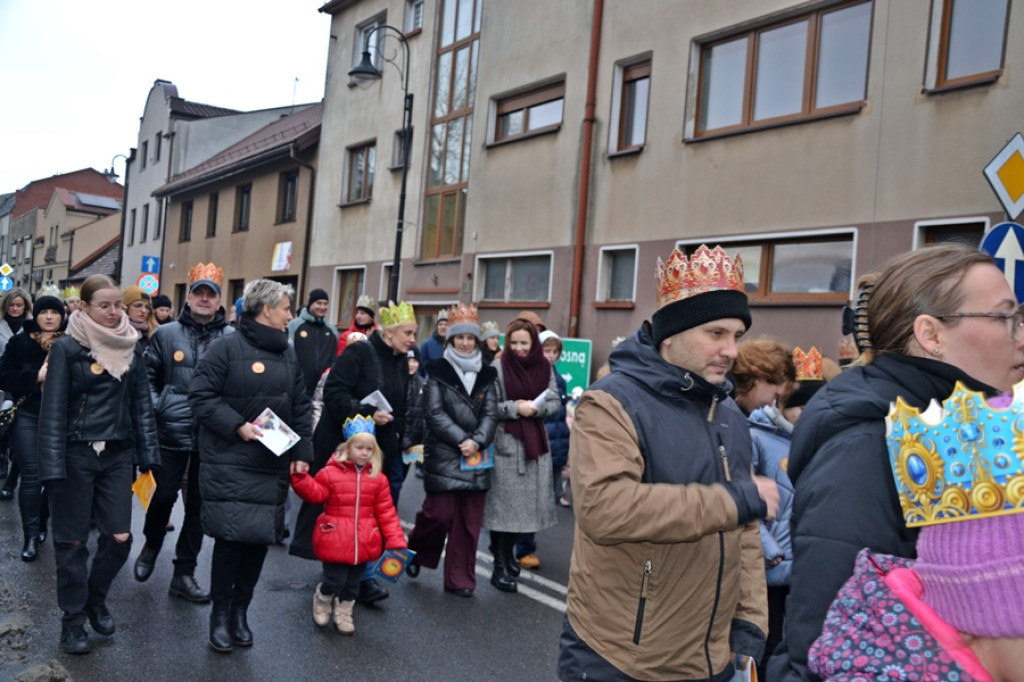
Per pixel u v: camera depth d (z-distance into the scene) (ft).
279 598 18.56
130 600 17.67
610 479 7.18
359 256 67.36
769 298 35.83
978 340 5.47
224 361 14.90
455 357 19.77
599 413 7.59
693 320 7.66
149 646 15.24
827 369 15.55
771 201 35.99
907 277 5.72
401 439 20.51
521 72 49.85
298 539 17.38
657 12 41.65
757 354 11.48
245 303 15.39
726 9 38.45
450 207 57.88
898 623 4.42
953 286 5.53
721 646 7.95
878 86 32.60
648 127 41.68
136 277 123.13
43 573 19.38
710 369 7.84
